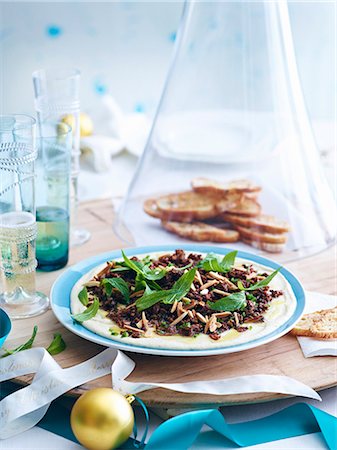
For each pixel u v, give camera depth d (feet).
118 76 5.62
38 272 3.06
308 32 5.41
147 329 2.38
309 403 2.35
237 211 3.37
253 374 2.34
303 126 3.44
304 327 2.55
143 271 2.55
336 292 2.89
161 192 3.57
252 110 3.53
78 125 3.26
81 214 3.70
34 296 2.79
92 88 5.60
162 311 2.46
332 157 4.20
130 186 3.63
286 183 3.45
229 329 2.39
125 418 2.05
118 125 4.79
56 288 2.70
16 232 2.64
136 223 3.49
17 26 5.19
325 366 2.39
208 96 3.52
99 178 4.36
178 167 3.60
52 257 3.04
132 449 2.12
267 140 3.53
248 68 3.41
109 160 4.44
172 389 2.20
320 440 2.15
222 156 3.59
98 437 2.03
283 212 3.37
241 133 3.62
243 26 3.31
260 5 3.28
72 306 2.55
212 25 3.33
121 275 2.65
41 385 2.25
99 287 2.63
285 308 2.53
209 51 3.39
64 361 2.41
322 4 5.32
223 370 2.35
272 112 3.48
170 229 3.40
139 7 5.41
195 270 2.45
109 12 5.37
